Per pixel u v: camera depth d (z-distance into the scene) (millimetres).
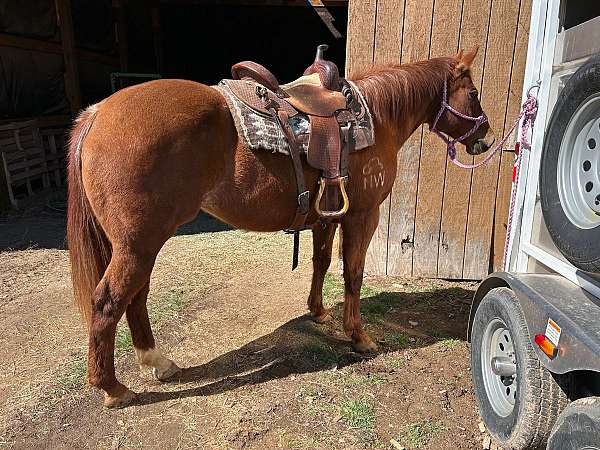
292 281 3861
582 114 1682
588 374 1795
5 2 6336
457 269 3998
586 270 1599
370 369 2701
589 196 1668
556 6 2143
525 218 2352
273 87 2314
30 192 6598
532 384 1833
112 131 1967
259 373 2619
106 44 8703
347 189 2500
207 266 4160
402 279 4023
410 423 2281
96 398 2387
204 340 2957
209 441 2125
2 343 2887
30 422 2213
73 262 2168
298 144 2254
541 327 1772
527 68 2379
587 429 1444
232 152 2154
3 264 4176
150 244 2062
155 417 2264
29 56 6832
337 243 4668
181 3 9836
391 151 2680
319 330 3109
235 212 2271
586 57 1907
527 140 2357
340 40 12008
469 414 2373
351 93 2465
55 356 2752
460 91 2789
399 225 3965
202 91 2143
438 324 3268
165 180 2008
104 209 2006
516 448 1914
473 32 3553
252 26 11844
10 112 6625
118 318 2137
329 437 2168
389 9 3574
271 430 2197
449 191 3852
